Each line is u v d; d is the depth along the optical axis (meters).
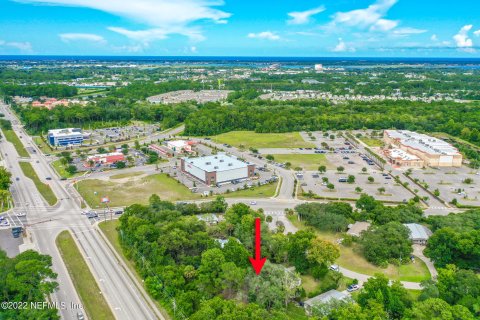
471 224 170.62
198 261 143.38
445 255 152.12
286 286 127.94
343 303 118.69
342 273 149.62
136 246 156.00
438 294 125.50
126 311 126.12
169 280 130.25
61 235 178.75
